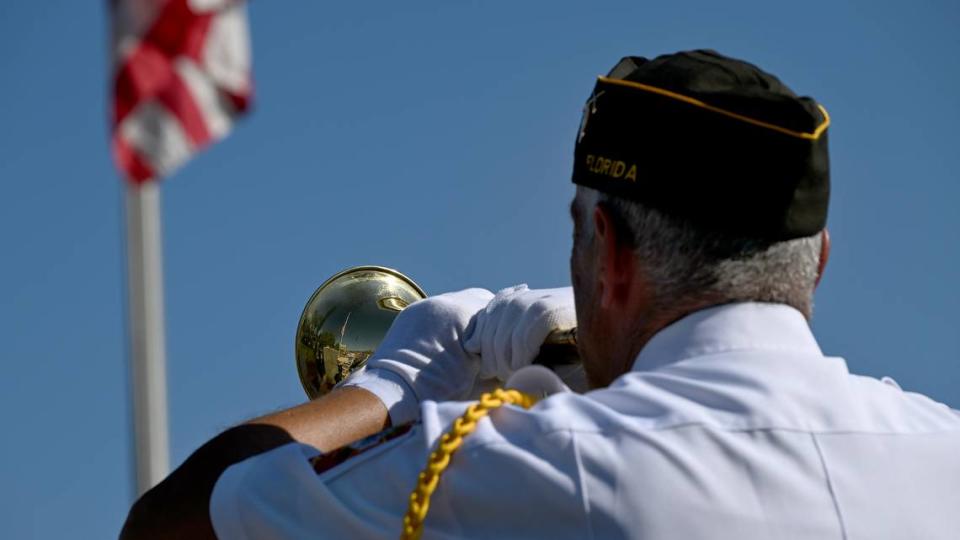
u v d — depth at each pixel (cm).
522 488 631
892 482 647
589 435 637
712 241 655
